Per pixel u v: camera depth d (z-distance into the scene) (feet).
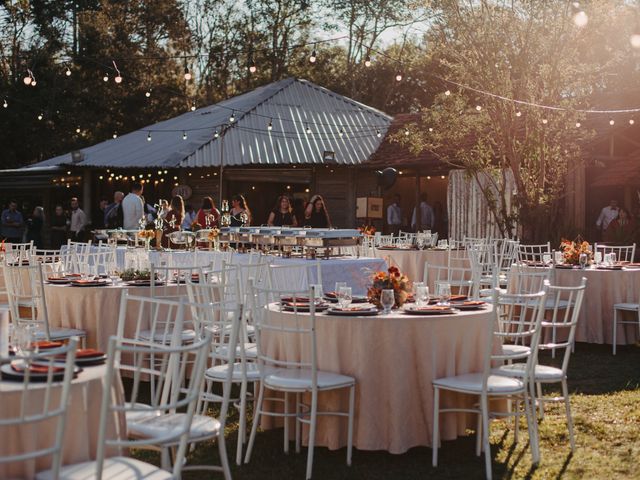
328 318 17.78
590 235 61.46
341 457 17.89
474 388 16.79
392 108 121.49
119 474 11.48
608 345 32.96
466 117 59.52
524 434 19.63
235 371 18.47
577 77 56.39
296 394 18.70
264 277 27.12
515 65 55.62
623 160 66.28
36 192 93.45
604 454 18.02
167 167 74.28
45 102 111.04
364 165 74.74
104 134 114.21
